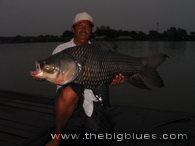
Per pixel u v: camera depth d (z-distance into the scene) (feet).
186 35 374.63
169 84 43.60
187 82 45.14
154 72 10.64
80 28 10.53
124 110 15.65
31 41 329.93
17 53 130.62
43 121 13.94
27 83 45.88
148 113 15.05
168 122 13.43
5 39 300.61
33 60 90.02
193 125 13.12
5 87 42.47
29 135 11.96
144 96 35.29
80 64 9.07
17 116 14.87
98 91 9.56
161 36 388.37
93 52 9.32
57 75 9.06
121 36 367.45
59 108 9.64
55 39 350.84
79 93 9.12
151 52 133.39
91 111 10.30
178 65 73.26
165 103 31.53
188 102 31.89
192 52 133.59
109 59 9.64
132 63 10.23
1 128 12.89
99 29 299.58
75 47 9.20
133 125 13.14
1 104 17.63
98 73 9.39
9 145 10.93
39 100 18.79
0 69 64.90
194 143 11.11
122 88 40.45
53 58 9.08
